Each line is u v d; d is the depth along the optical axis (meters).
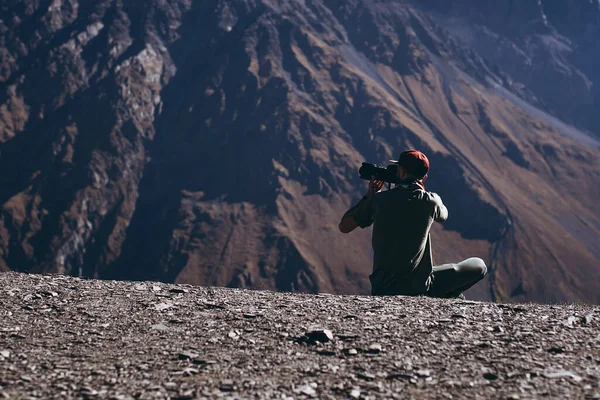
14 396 3.69
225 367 4.27
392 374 4.10
